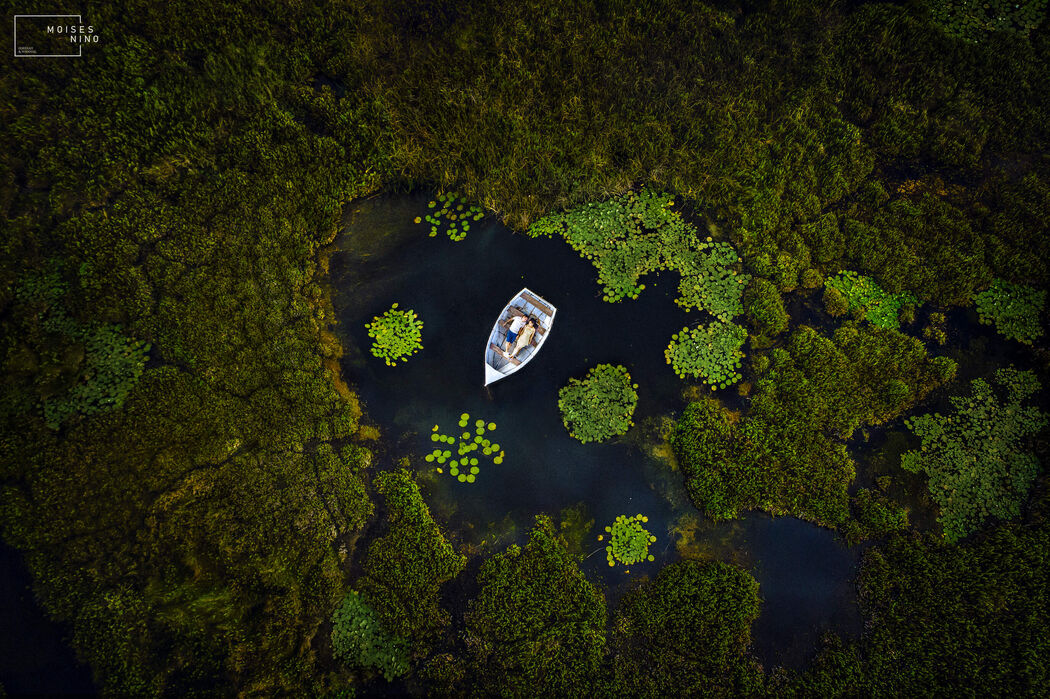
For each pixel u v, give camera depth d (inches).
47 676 587.8
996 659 591.5
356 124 768.9
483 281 743.1
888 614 615.8
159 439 654.5
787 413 673.6
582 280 738.8
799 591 631.2
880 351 693.3
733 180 762.2
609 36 800.3
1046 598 607.2
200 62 764.0
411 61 791.1
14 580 613.9
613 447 678.5
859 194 764.6
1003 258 721.6
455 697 593.0
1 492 633.6
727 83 796.0
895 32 793.6
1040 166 757.9
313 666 601.9
